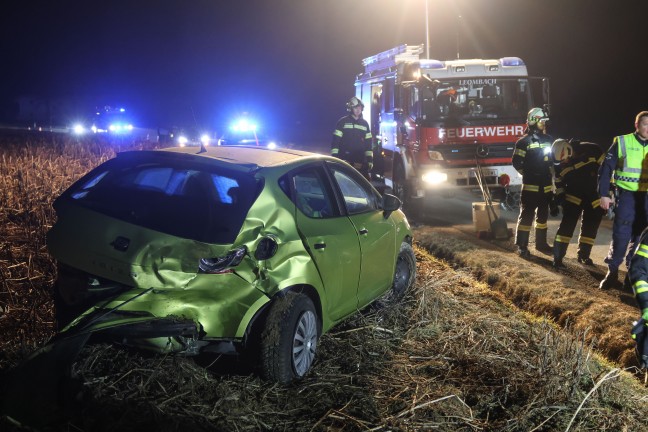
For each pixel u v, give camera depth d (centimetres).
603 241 989
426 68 1180
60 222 448
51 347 379
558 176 867
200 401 408
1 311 529
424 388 462
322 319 484
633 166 706
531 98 1192
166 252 403
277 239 436
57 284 446
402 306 619
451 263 862
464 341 543
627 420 438
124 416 375
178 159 461
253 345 433
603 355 577
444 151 1166
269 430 398
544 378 473
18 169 1141
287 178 470
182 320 398
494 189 1202
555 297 688
